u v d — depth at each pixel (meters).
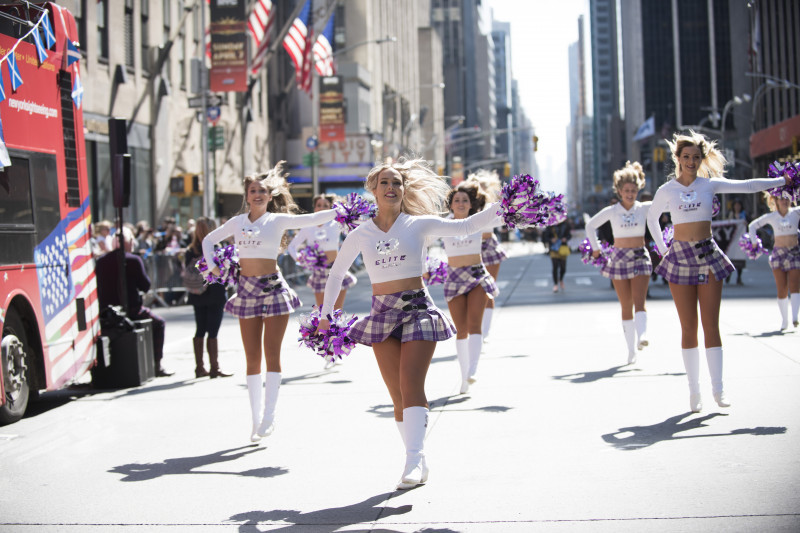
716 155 8.02
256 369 7.62
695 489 5.48
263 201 7.84
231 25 28.89
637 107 139.62
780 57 62.91
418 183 6.11
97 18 28.62
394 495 5.75
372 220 5.96
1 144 8.27
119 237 11.70
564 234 23.52
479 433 7.41
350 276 12.27
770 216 12.95
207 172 28.73
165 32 34.25
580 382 9.59
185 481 6.40
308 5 38.78
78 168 10.75
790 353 10.78
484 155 195.62
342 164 52.38
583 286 25.55
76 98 10.80
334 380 10.80
